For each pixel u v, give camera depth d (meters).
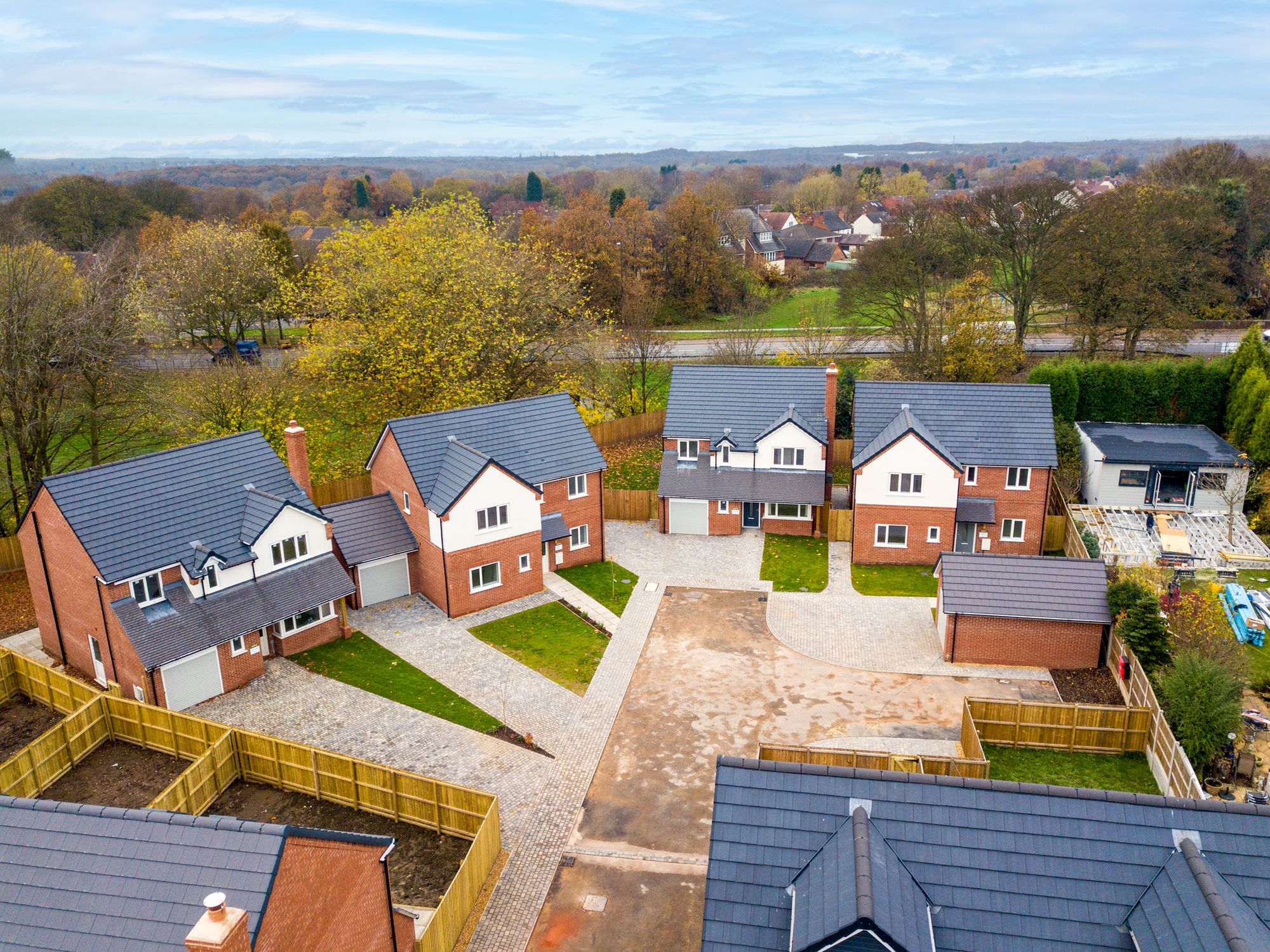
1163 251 74.31
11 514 53.50
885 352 84.94
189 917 17.56
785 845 20.78
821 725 35.88
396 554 44.78
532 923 26.44
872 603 45.44
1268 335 86.06
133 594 36.34
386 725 35.78
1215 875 18.83
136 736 34.56
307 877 19.06
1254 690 36.75
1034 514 50.06
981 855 20.22
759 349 85.88
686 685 38.66
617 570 49.38
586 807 31.45
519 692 38.03
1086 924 19.19
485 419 47.94
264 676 39.12
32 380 48.59
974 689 38.06
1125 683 36.75
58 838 19.25
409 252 62.22
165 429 56.94
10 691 38.03
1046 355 82.94
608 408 70.62
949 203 99.94
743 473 53.44
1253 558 46.94
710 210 116.06
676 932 26.11
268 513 39.62
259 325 101.38
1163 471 53.97
